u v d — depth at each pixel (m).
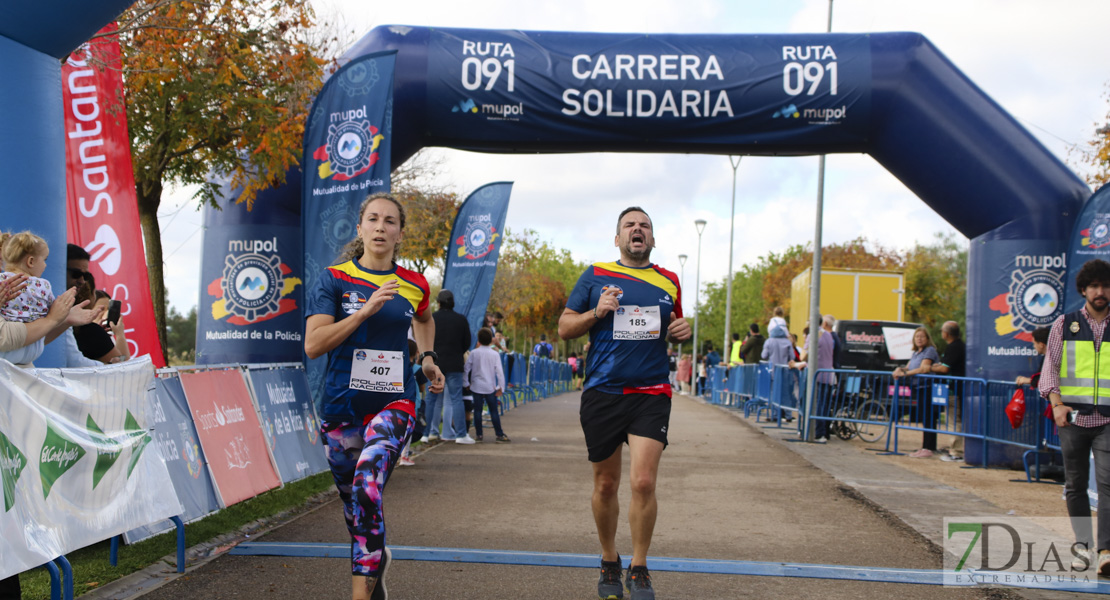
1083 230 9.11
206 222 10.05
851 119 10.05
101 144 7.38
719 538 5.93
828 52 10.05
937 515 6.83
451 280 14.95
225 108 9.80
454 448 11.52
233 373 6.98
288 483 7.45
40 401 3.75
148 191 11.06
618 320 4.41
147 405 4.71
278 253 9.73
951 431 10.88
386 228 4.08
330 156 9.11
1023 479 9.23
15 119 4.71
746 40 10.19
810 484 8.45
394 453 3.88
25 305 4.13
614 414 4.36
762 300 58.25
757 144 10.16
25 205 4.74
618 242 4.65
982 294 10.20
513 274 39.69
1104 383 5.32
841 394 12.60
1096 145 13.40
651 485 4.20
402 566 5.02
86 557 4.85
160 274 11.49
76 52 7.29
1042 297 9.84
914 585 4.77
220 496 6.13
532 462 9.98
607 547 4.45
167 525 5.50
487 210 14.94
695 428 15.32
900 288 20.55
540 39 10.16
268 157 9.53
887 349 19.22
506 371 19.72
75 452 3.95
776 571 5.01
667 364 4.46
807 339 13.96
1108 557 5.00
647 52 10.02
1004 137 9.90
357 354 3.97
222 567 4.85
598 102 9.93
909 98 9.98
